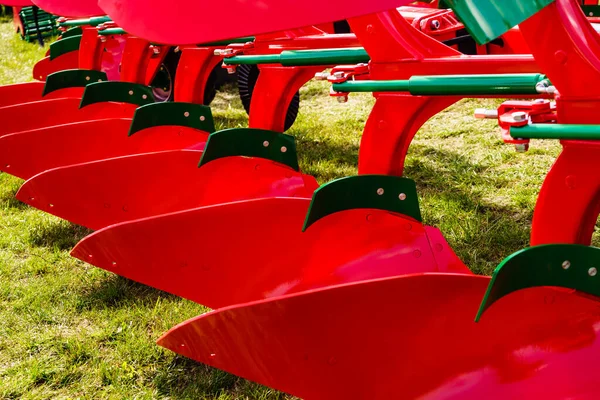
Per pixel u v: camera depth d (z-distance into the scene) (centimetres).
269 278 248
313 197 219
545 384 173
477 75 192
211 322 189
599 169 164
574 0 163
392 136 224
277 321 185
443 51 214
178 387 229
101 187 316
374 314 189
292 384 193
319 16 138
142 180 312
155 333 258
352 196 229
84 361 246
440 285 187
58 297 288
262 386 224
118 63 488
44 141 371
